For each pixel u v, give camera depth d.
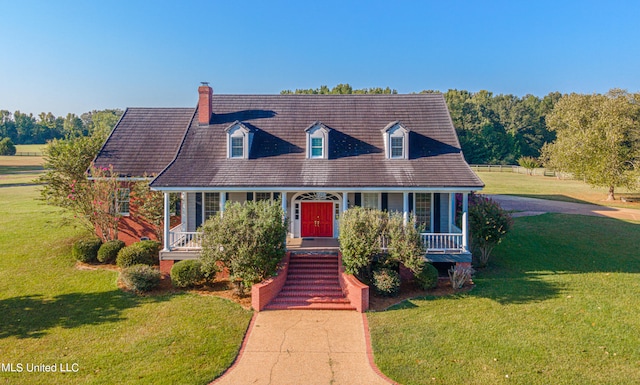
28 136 144.12
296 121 23.45
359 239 16.19
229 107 24.41
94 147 24.25
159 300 16.17
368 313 14.99
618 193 44.34
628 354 11.88
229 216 16.38
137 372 11.15
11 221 28.94
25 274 19.09
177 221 22.44
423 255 17.09
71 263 20.52
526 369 11.16
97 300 16.23
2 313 15.12
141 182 22.16
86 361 11.73
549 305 15.34
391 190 18.92
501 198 40.97
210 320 14.37
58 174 22.62
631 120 37.94
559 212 32.97
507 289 17.03
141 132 25.08
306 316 14.81
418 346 12.45
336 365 11.58
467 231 18.59
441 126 23.05
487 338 12.85
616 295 16.30
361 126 23.06
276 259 16.23
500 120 102.00
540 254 22.03
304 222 22.17
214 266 17.09
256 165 20.58
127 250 19.55
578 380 10.66
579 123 41.69
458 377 10.86
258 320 14.48
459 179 19.19
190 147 21.75
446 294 16.61
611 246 23.31
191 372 11.14
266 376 11.06
